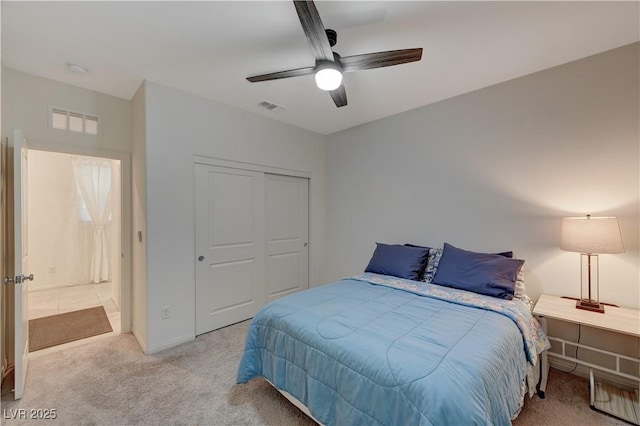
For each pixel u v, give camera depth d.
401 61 1.78
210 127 3.02
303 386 1.63
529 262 2.54
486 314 1.85
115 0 1.61
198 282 2.95
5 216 2.31
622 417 1.74
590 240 1.97
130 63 2.32
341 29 1.90
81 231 5.02
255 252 3.49
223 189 3.16
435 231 3.16
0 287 2.02
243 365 1.96
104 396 1.97
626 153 2.12
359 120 3.71
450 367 1.23
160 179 2.65
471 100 2.88
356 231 3.94
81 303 4.03
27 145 2.44
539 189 2.49
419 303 2.07
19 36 1.95
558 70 2.39
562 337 2.36
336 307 1.97
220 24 1.84
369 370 1.32
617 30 1.94
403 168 3.43
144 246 2.62
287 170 3.82
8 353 2.33
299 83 2.68
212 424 1.72
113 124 2.92
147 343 2.57
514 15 1.78
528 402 1.93
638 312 1.97
